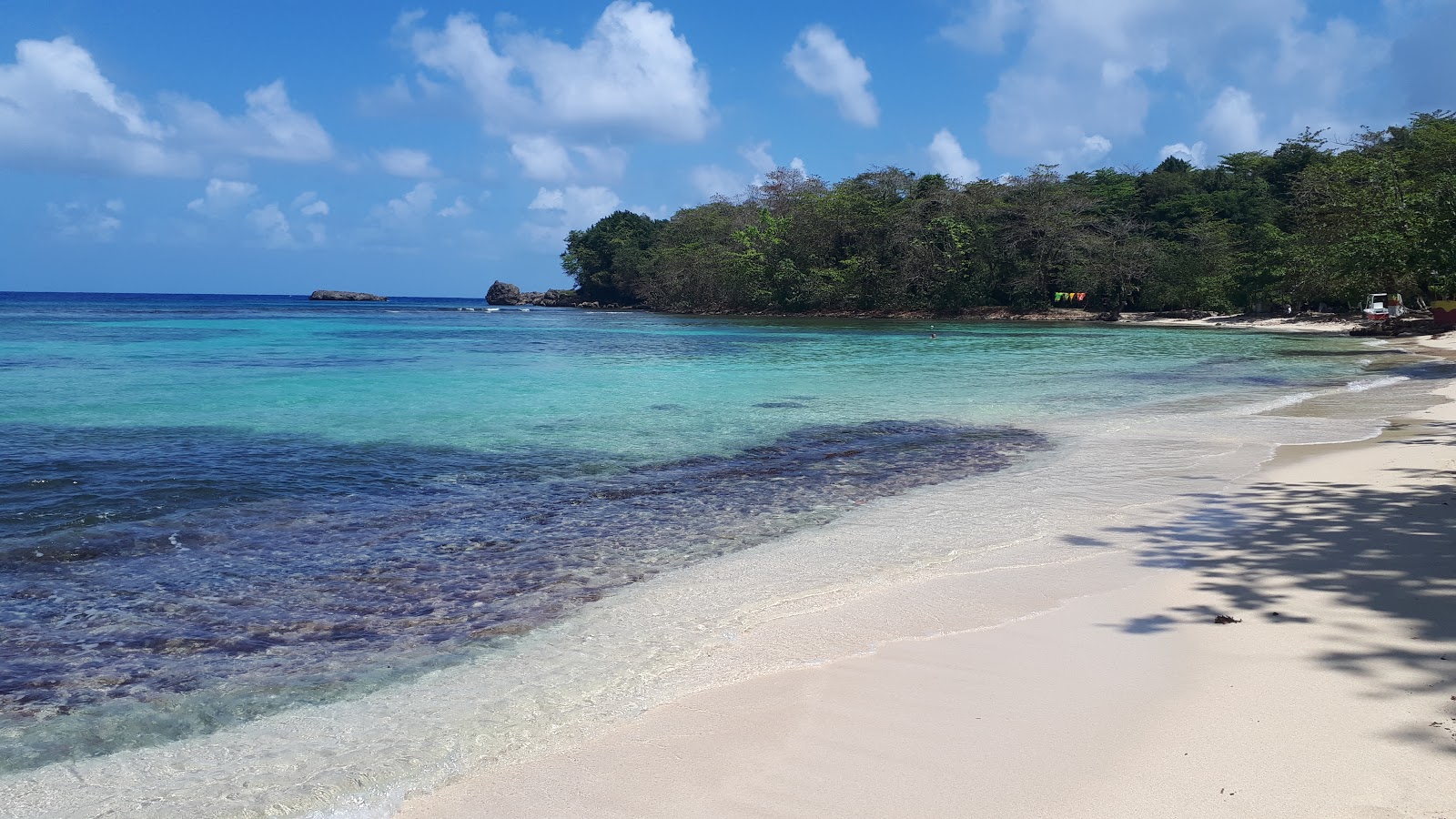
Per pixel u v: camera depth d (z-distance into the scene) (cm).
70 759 403
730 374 2408
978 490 977
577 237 12094
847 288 7875
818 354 3272
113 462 1092
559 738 412
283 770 388
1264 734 388
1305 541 708
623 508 906
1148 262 6600
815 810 342
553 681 482
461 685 479
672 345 3869
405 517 864
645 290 9925
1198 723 401
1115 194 7925
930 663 488
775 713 430
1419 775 347
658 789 362
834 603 601
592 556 734
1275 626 521
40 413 1512
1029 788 353
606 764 385
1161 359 2972
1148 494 927
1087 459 1150
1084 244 6788
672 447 1266
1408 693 421
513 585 658
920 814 336
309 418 1504
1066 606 580
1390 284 4475
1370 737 380
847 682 464
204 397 1772
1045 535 772
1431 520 761
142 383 2017
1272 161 7500
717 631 554
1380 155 5300
